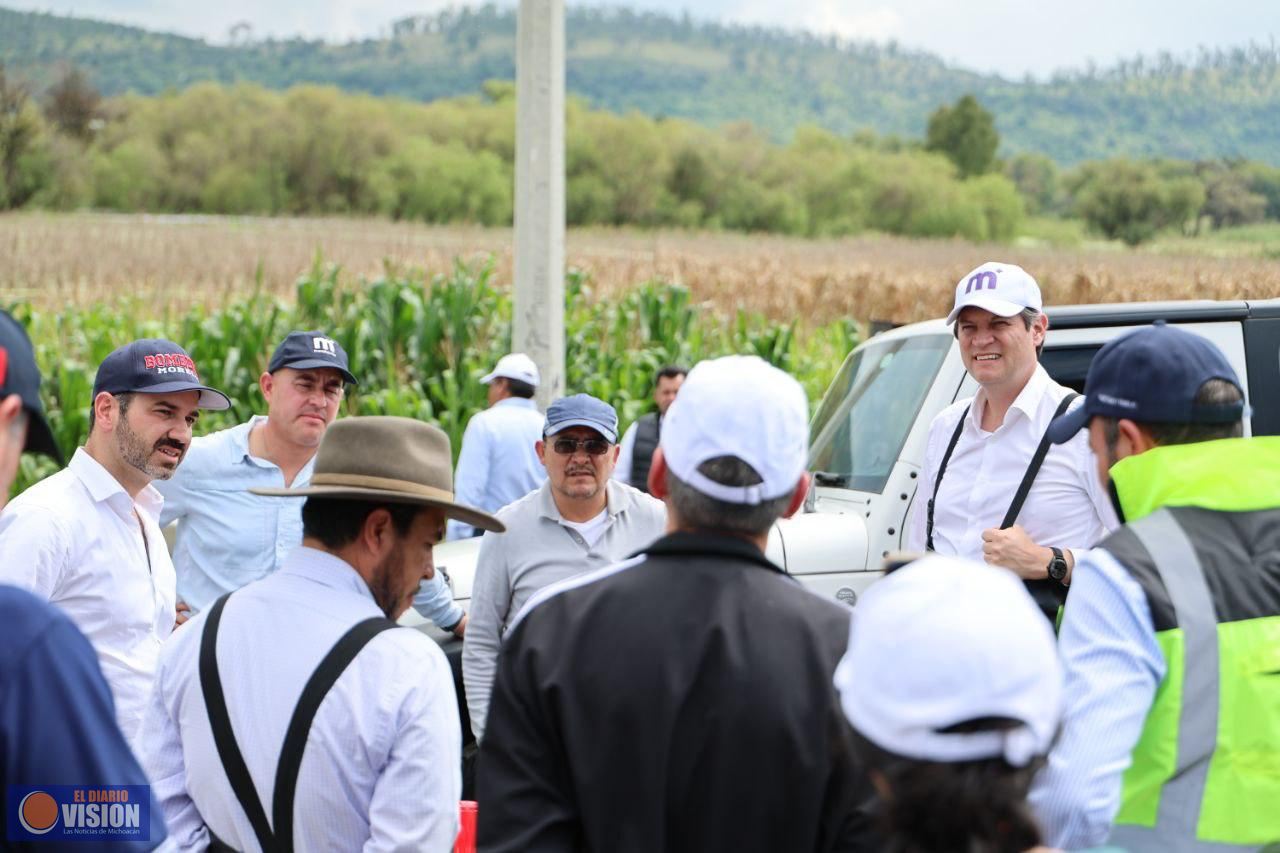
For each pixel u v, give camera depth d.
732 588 1.92
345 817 2.19
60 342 13.52
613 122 103.69
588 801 1.87
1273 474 2.11
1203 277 17.27
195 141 96.06
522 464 6.02
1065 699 1.90
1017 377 3.76
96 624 3.20
